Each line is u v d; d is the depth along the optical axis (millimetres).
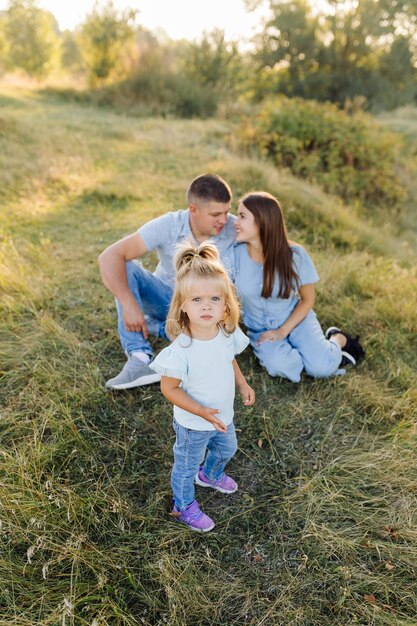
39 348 3568
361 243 6199
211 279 2098
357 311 4250
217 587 2250
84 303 4223
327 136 9211
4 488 2438
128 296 3281
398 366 3631
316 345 3453
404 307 4234
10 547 2299
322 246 5930
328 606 2184
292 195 6855
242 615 2160
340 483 2727
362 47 22375
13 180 6766
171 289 3611
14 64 19531
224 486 2701
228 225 3453
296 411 3229
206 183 3119
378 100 22562
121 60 16188
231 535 2492
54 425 2881
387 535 2463
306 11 22625
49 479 2564
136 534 2432
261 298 3463
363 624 2111
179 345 2182
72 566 2189
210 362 2217
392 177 9352
